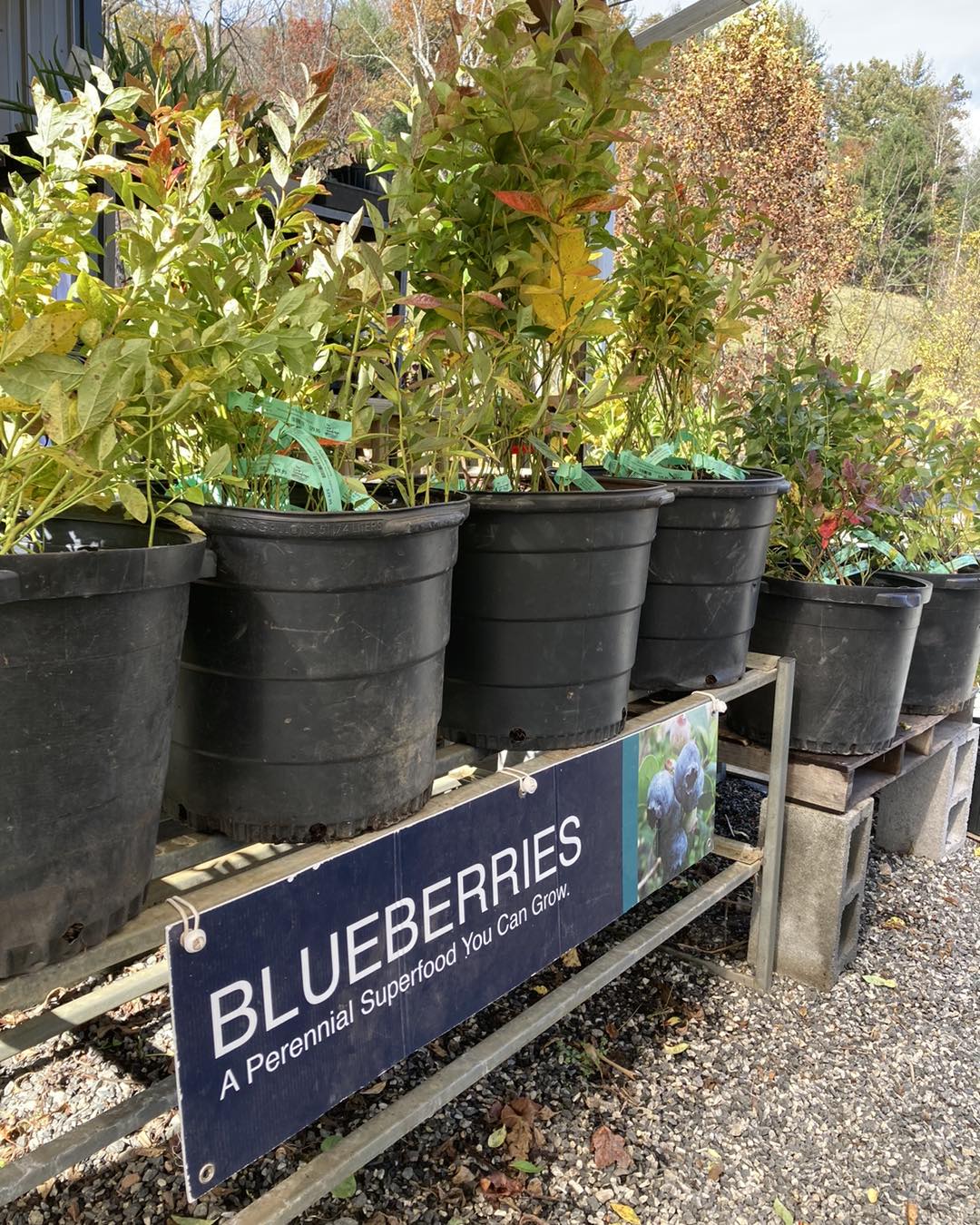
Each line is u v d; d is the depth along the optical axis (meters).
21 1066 1.52
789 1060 1.68
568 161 1.13
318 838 0.95
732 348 6.36
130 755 0.75
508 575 1.17
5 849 0.68
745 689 1.65
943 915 2.26
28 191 0.85
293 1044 0.92
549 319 1.19
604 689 1.27
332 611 0.88
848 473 1.91
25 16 2.89
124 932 0.78
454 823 1.09
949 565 2.29
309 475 0.93
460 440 1.07
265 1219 0.92
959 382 9.81
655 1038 1.71
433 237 1.15
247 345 0.81
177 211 0.94
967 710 2.54
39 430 0.74
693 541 1.49
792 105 9.18
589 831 1.33
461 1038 1.66
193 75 2.28
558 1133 1.46
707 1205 1.34
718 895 1.70
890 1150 1.49
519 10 1.03
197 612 0.90
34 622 0.66
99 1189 1.29
